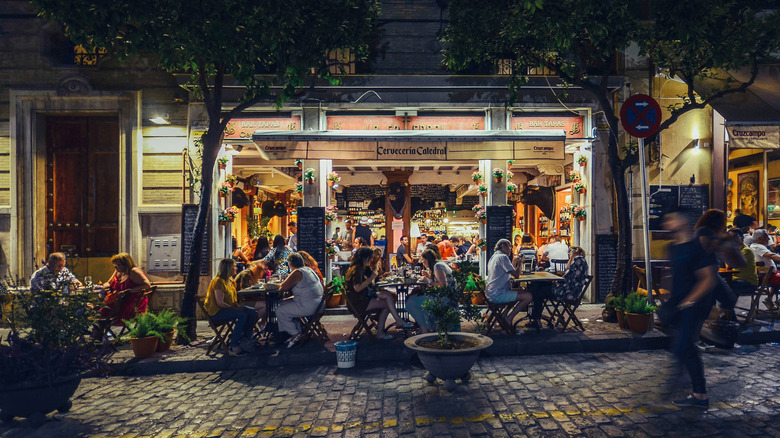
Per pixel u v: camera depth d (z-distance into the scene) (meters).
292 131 8.77
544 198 12.09
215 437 3.94
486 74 9.64
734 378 4.96
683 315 4.22
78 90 9.16
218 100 6.98
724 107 9.52
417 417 4.20
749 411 4.08
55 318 4.77
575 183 9.94
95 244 9.59
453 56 7.67
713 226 4.50
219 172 9.61
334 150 8.60
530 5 5.95
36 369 4.30
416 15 9.71
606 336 6.61
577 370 5.52
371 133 8.54
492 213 9.62
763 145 9.40
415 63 9.68
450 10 7.39
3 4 9.20
